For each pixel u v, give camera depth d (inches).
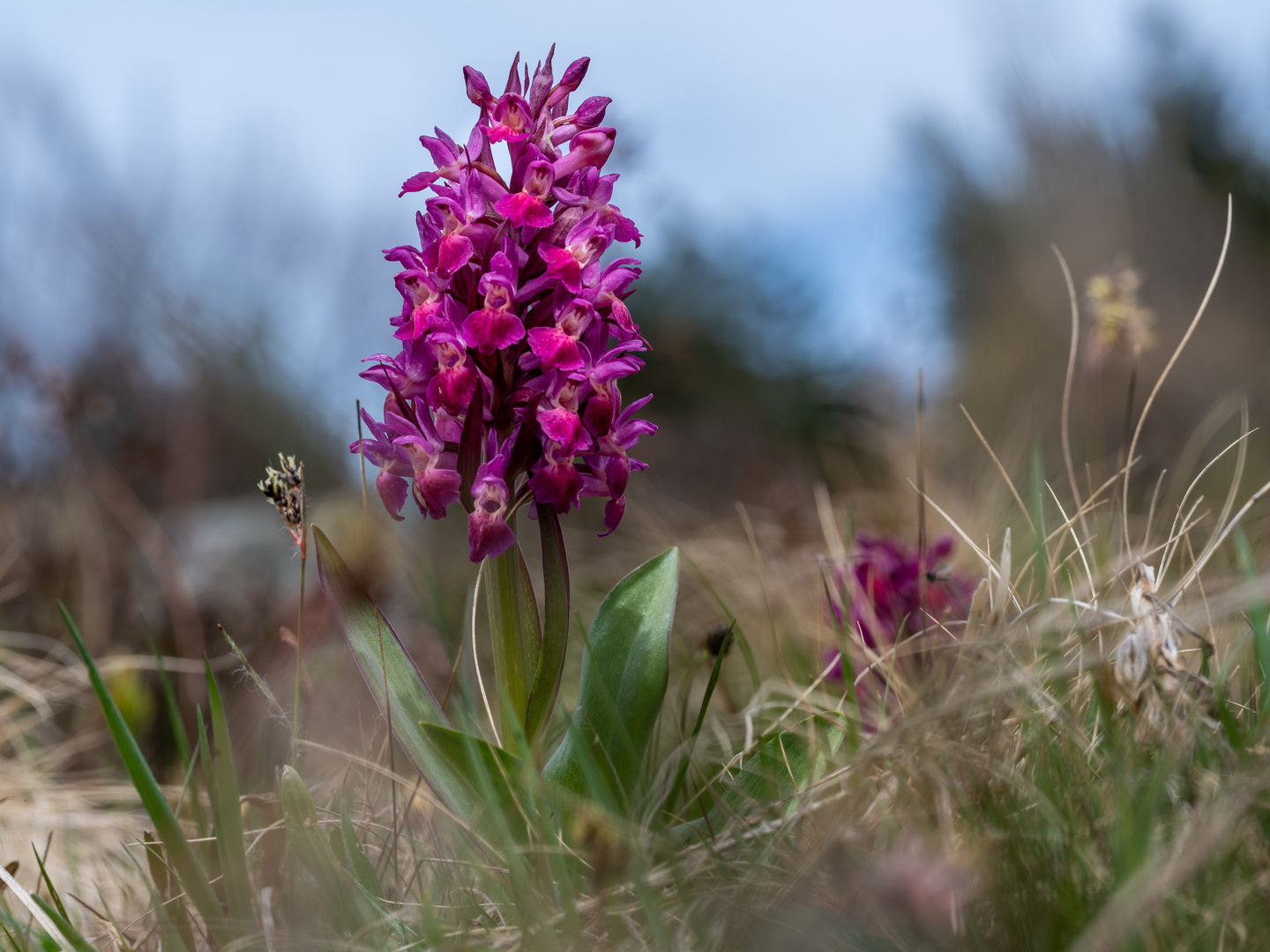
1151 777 13.2
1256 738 13.5
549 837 13.6
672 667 19.1
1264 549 17.2
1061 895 12.6
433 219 14.7
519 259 14.6
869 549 17.4
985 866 12.7
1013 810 13.1
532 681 14.7
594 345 14.7
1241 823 12.7
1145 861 12.6
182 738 14.2
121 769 18.7
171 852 13.4
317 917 13.6
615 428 14.9
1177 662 13.5
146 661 19.6
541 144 14.8
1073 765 13.4
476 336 14.4
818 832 13.4
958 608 17.0
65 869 16.2
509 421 14.8
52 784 17.8
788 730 14.9
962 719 13.6
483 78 14.7
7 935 13.8
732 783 14.5
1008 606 15.2
